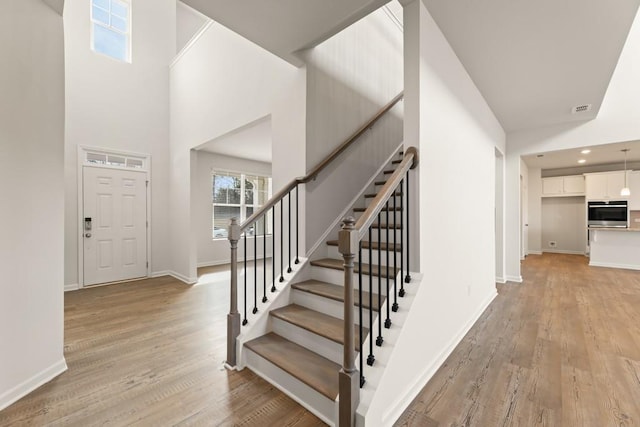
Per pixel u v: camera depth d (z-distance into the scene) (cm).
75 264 426
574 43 234
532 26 214
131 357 227
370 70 347
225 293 402
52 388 186
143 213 493
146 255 495
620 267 586
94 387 188
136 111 486
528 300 369
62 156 209
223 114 386
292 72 282
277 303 236
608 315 315
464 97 271
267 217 717
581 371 204
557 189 805
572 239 817
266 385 189
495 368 208
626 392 180
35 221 189
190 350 238
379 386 143
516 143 475
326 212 284
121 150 470
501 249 466
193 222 470
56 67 205
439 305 215
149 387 188
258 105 326
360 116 329
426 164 196
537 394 178
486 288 349
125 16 488
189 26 560
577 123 426
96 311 331
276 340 215
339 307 214
